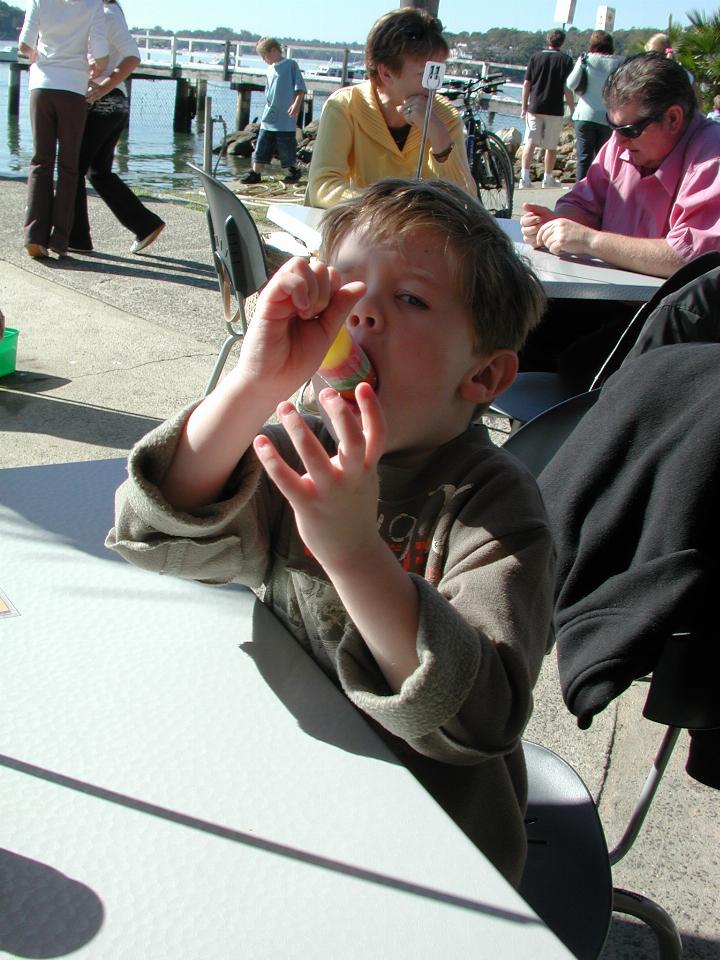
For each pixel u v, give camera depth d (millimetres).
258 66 32719
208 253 7441
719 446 1204
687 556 1199
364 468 756
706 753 1388
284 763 797
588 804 1354
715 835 2195
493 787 1033
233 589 1083
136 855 688
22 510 1220
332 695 897
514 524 977
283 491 771
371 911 657
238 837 712
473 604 908
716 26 14188
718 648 1229
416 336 1014
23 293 5941
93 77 6562
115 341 5176
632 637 1195
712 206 3232
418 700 777
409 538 1081
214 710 857
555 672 2754
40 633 952
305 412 1621
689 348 1342
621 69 3436
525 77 13031
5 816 713
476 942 641
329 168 3967
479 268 1027
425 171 4137
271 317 854
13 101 22922
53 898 648
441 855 712
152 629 979
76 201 6941
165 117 28062
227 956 614
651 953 1881
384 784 783
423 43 3852
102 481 1323
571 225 3352
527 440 1940
